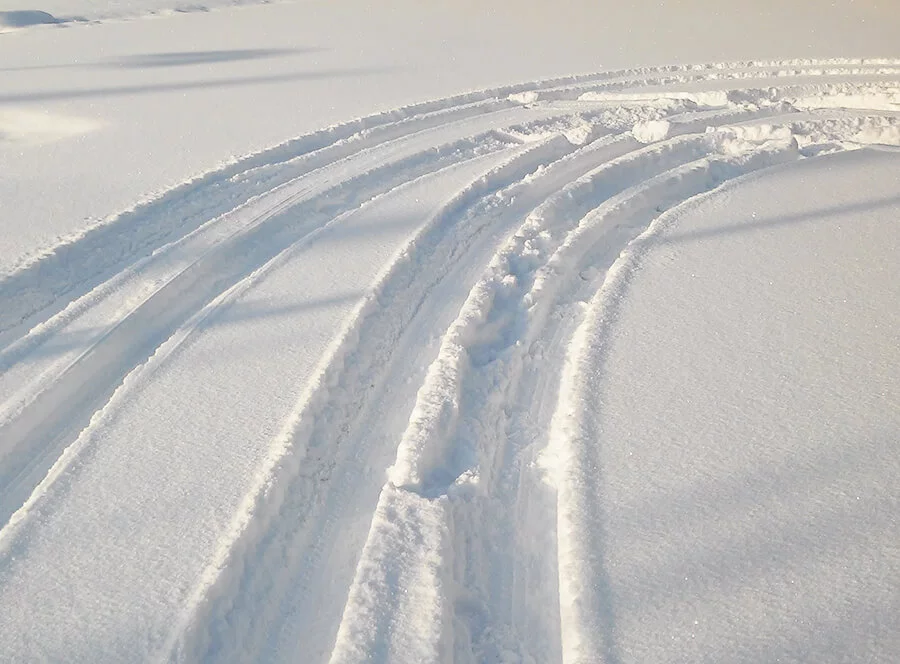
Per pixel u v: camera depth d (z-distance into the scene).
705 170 7.63
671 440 3.99
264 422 4.25
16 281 5.62
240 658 3.03
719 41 13.79
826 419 4.10
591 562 3.27
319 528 3.68
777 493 3.60
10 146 9.20
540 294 5.46
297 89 11.30
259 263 6.16
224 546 3.43
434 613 3.05
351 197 7.40
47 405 4.43
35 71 13.28
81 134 9.45
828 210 6.64
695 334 4.93
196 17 18.69
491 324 5.17
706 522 3.45
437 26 16.09
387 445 4.21
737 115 9.45
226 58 13.81
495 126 9.37
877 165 7.60
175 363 4.80
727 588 3.11
